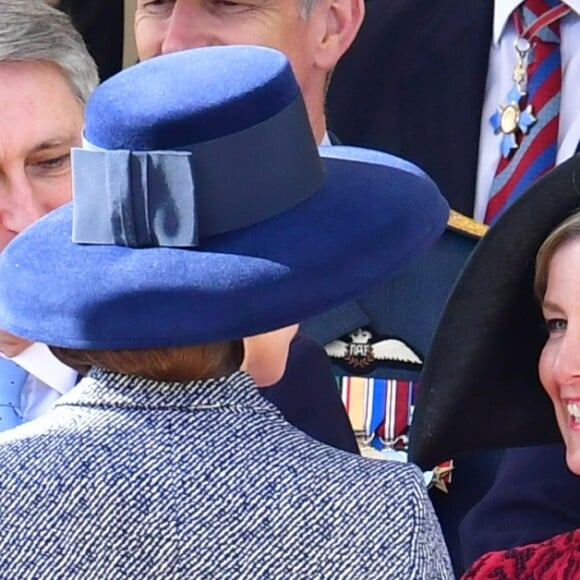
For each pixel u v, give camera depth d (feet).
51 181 29.53
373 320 35.19
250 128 21.40
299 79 36.14
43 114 29.04
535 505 29.63
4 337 28.96
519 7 39.50
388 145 39.96
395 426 34.76
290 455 20.54
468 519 30.53
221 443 20.52
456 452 27.30
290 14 35.60
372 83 40.50
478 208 39.40
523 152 38.78
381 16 41.06
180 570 19.81
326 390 31.42
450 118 39.70
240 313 20.76
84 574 19.95
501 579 25.34
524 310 25.96
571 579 24.81
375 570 19.79
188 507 20.02
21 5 29.40
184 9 35.73
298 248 21.49
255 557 19.83
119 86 21.90
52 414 21.43
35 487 20.39
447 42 40.16
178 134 21.07
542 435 27.17
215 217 21.39
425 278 35.35
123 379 21.09
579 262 24.44
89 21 50.03
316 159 22.72
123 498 20.10
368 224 22.20
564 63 39.19
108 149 21.35
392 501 20.22
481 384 26.48
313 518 20.03
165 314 20.68
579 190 24.49
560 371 24.70
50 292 21.33
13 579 20.11
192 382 21.01
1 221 29.27
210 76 21.79
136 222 21.22
